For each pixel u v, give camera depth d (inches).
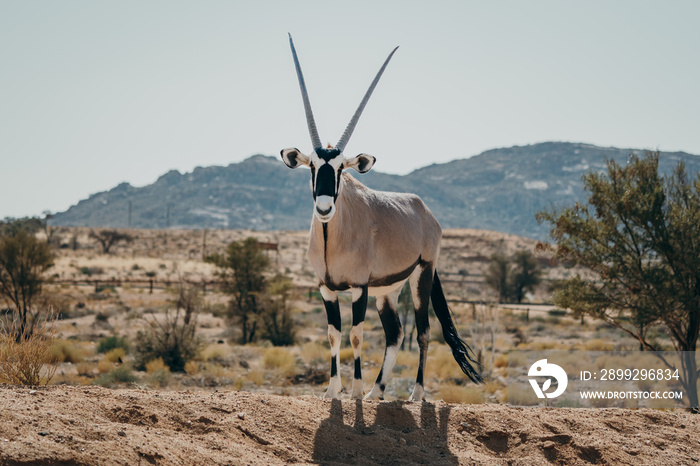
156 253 4584.2
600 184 614.9
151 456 203.6
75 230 6028.5
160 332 981.8
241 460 220.4
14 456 183.0
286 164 298.8
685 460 279.0
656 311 578.6
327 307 315.0
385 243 326.6
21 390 251.9
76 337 1194.0
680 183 613.9
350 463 241.9
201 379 816.9
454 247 5861.2
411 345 1212.5
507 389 689.0
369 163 300.0
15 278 1254.9
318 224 299.9
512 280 2390.5
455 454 264.7
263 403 270.4
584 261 628.7
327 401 292.0
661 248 583.8
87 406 236.4
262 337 1300.4
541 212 643.5
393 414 291.6
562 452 274.7
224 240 5772.6
